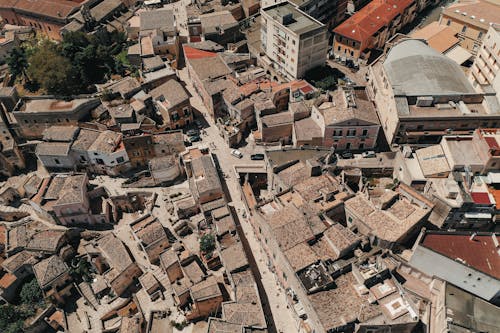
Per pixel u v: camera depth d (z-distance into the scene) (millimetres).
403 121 112500
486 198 93812
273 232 90188
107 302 102188
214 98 130625
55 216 111062
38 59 136875
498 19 147000
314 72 143000
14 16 181750
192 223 111375
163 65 144625
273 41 142375
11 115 133375
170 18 165125
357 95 126750
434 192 98438
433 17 181625
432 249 82312
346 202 98000
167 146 122000
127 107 129500
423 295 87562
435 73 122062
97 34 164000
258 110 125312
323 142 118688
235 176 120000
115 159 120250
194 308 94562
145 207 118938
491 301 83250
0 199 118250
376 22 155375
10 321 98375
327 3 160750
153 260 106750
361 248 91188
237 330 84750
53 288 100062
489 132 102000
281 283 95438
